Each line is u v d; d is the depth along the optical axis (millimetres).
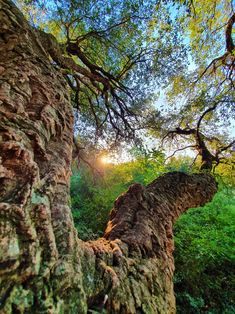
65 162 1419
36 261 876
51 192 1147
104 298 1231
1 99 1275
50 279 913
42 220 992
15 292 781
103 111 7242
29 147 1182
